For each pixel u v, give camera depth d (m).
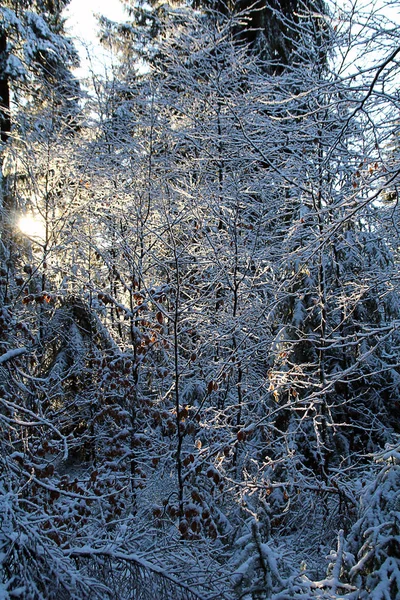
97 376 8.57
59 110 11.23
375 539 3.58
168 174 9.10
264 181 8.85
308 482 7.07
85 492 6.91
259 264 8.40
